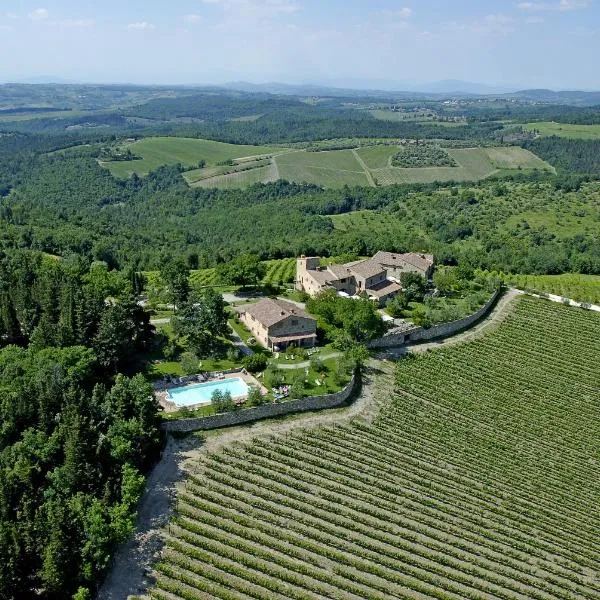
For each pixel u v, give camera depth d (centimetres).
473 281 16750
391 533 7650
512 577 7444
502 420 10756
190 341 11038
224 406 9044
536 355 12975
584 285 17988
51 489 6612
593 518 8844
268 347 11575
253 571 6669
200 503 7350
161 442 8344
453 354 12550
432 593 6869
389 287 14962
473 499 8675
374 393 10650
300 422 9419
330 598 6525
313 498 7900
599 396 11838
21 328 10562
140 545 6700
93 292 11406
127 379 8506
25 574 5806
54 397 7819
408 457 9225
